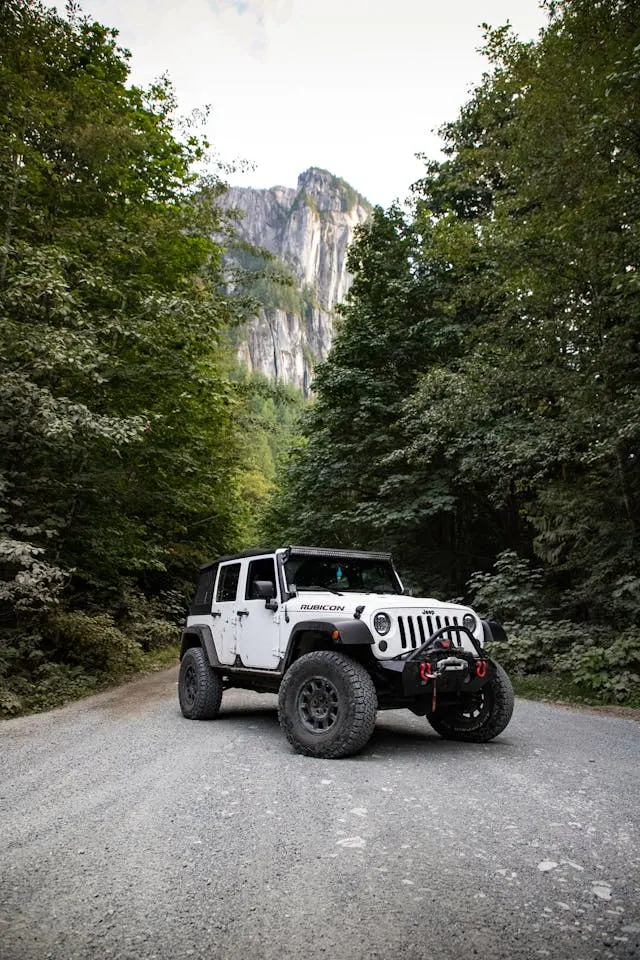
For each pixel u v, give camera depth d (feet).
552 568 43.55
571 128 32.68
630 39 29.94
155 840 10.49
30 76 36.24
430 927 7.47
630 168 29.86
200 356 50.62
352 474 63.52
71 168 40.22
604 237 31.58
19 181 34.12
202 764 15.90
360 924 7.55
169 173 53.11
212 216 50.75
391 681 17.46
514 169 37.37
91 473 38.22
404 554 62.49
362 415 60.13
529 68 35.29
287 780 14.34
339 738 16.33
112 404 40.52
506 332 40.55
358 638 16.75
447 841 10.39
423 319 60.59
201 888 8.58
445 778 14.53
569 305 36.47
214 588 24.90
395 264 62.80
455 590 60.59
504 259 36.65
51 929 7.43
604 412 33.19
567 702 28.04
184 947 7.02
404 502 56.75
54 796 13.19
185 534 68.85
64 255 33.04
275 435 60.95
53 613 35.04
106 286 36.09
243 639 22.06
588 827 11.12
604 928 7.46
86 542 39.06
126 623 47.98
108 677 34.81
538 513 44.32
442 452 55.83
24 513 34.81
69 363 30.55
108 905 8.06
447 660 17.12
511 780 14.37
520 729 21.38
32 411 30.17
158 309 37.65
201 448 51.47
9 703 25.36
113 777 14.67
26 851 10.02
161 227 44.04
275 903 8.12
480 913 7.84
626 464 35.63
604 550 36.45
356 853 9.86
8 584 27.30
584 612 40.93
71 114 39.52
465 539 65.05
